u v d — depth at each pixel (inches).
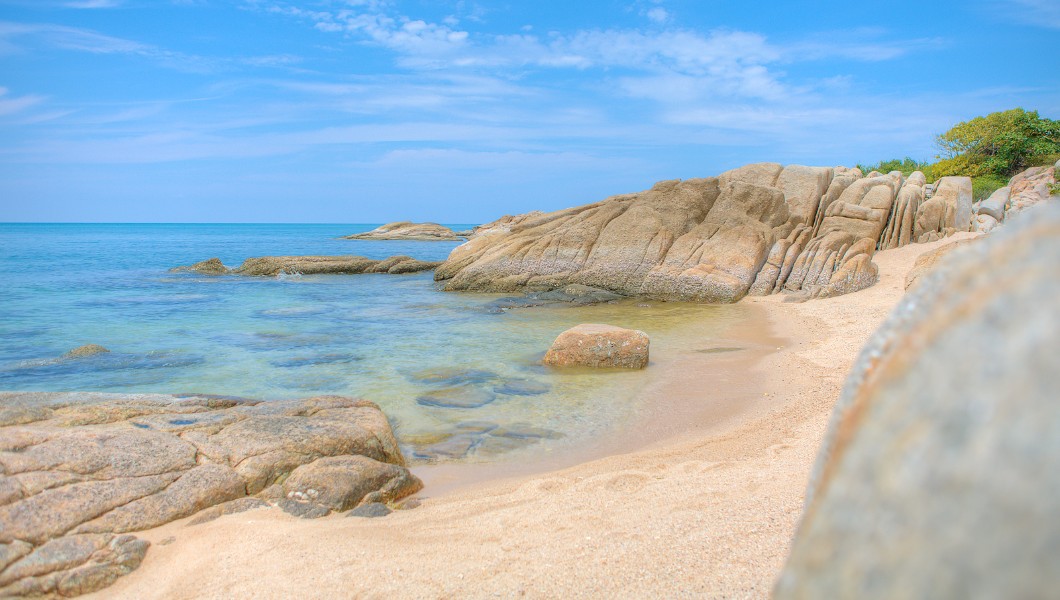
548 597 161.8
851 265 871.7
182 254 2068.2
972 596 30.2
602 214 1047.0
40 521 199.2
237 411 292.7
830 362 477.4
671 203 1033.5
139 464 233.9
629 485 255.0
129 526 209.3
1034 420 31.3
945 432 34.6
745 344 577.3
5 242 2933.1
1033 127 1640.0
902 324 55.1
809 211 1049.5
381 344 594.6
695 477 258.4
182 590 182.7
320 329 682.2
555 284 1013.2
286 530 215.5
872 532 35.9
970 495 32.0
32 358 532.1
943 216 1067.3
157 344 591.5
